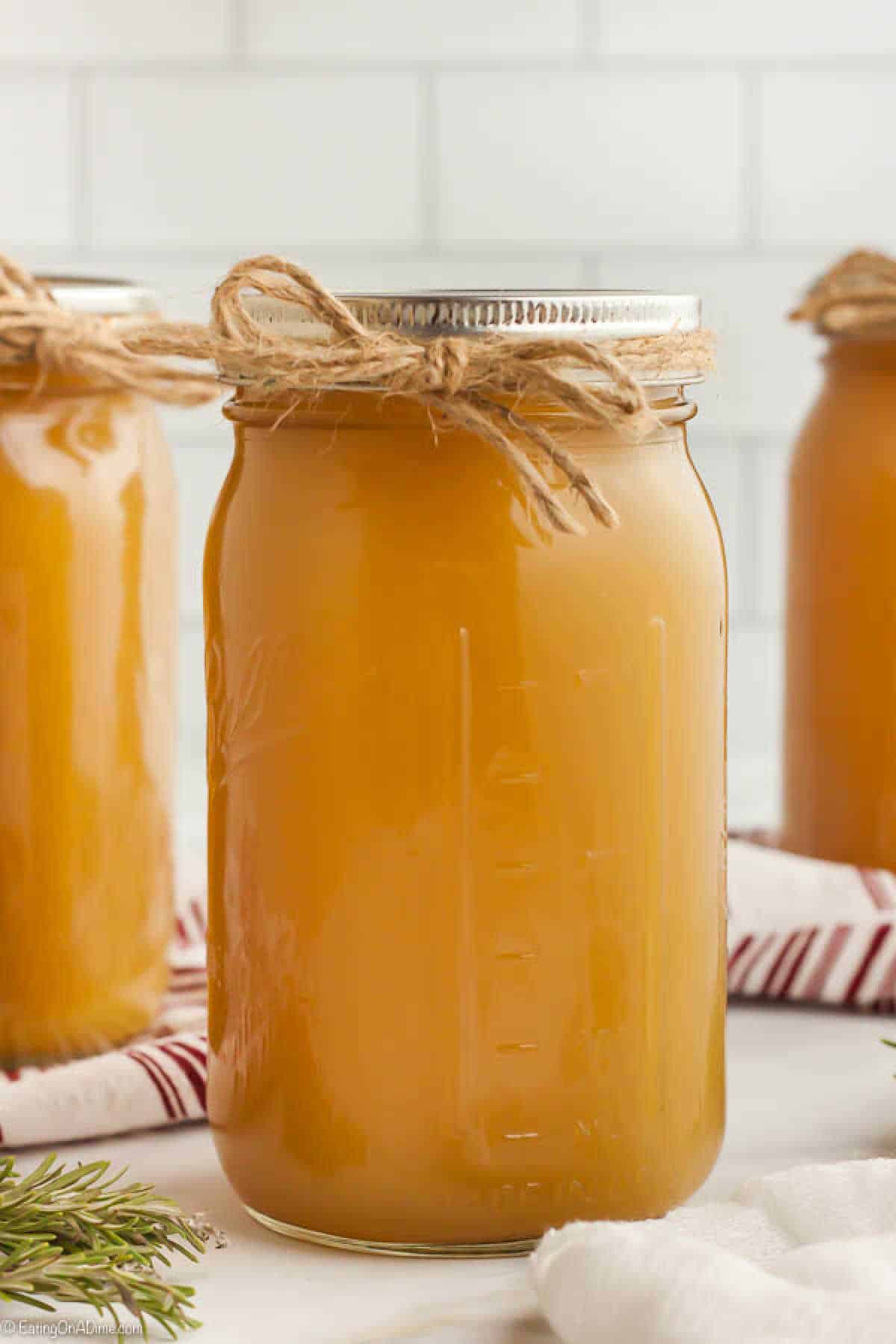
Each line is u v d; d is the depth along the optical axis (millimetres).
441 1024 794
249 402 809
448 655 788
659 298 794
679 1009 811
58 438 901
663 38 1202
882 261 983
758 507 1239
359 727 791
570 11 1197
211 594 820
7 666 897
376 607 789
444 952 792
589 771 794
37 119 1195
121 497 910
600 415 774
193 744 1233
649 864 802
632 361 787
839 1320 732
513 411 784
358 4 1192
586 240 1215
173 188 1202
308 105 1199
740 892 968
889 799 996
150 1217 791
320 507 794
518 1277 800
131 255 1207
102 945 911
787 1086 906
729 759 1247
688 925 812
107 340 877
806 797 1016
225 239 1206
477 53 1198
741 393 1229
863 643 995
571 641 791
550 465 790
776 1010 965
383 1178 798
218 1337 775
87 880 906
